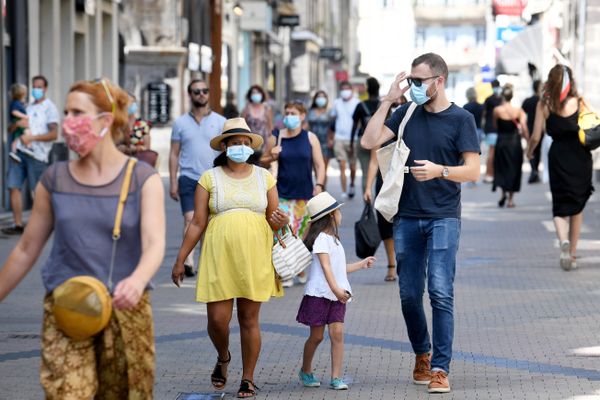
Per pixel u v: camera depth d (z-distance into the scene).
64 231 12.35
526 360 20.02
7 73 45.62
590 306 25.27
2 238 37.75
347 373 19.23
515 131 48.56
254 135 17.80
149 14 74.25
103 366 12.47
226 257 17.58
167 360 20.09
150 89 73.50
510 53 85.38
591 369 19.31
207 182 17.83
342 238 38.03
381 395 17.72
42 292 27.52
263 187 17.88
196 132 28.78
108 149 12.46
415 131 18.03
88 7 57.19
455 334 22.27
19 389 17.97
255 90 50.38
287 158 28.45
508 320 23.70
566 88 29.67
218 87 91.94
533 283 28.55
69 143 12.26
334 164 86.50
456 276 29.88
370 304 25.72
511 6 104.75
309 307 18.12
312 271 18.27
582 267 31.20
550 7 87.94
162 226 12.34
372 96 42.03
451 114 17.92
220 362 18.09
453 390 17.92
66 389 12.10
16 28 46.22
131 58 73.50
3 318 24.14
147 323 12.46
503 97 48.38
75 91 12.31
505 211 47.31
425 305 25.34
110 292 12.33
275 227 17.94
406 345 21.34
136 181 12.45
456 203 18.05
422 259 18.23
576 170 30.06
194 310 25.03
